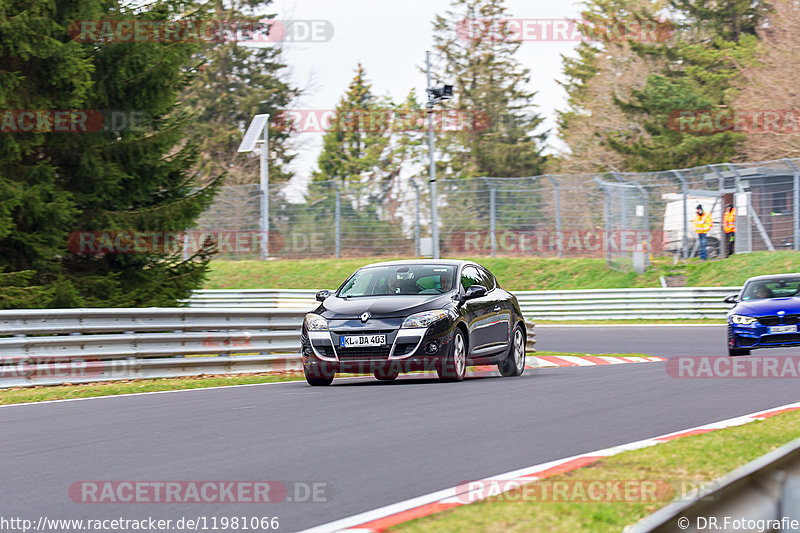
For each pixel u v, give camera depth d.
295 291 121.19
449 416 29.23
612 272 119.38
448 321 39.12
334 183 135.88
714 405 32.47
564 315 106.19
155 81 65.25
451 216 130.62
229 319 48.34
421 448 23.52
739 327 55.84
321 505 17.50
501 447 23.64
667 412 30.50
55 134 62.53
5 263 61.38
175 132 65.81
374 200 133.88
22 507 17.62
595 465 20.38
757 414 29.72
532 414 29.78
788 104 155.38
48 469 21.31
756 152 160.00
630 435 25.59
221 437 25.48
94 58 63.91
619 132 184.12
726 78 171.38
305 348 39.25
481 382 40.62
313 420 28.55
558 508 16.08
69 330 42.31
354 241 134.38
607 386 38.81
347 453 22.84
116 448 24.00
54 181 62.12
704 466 20.02
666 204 123.00
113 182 63.38
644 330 89.38
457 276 42.53
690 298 101.12
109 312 43.53
